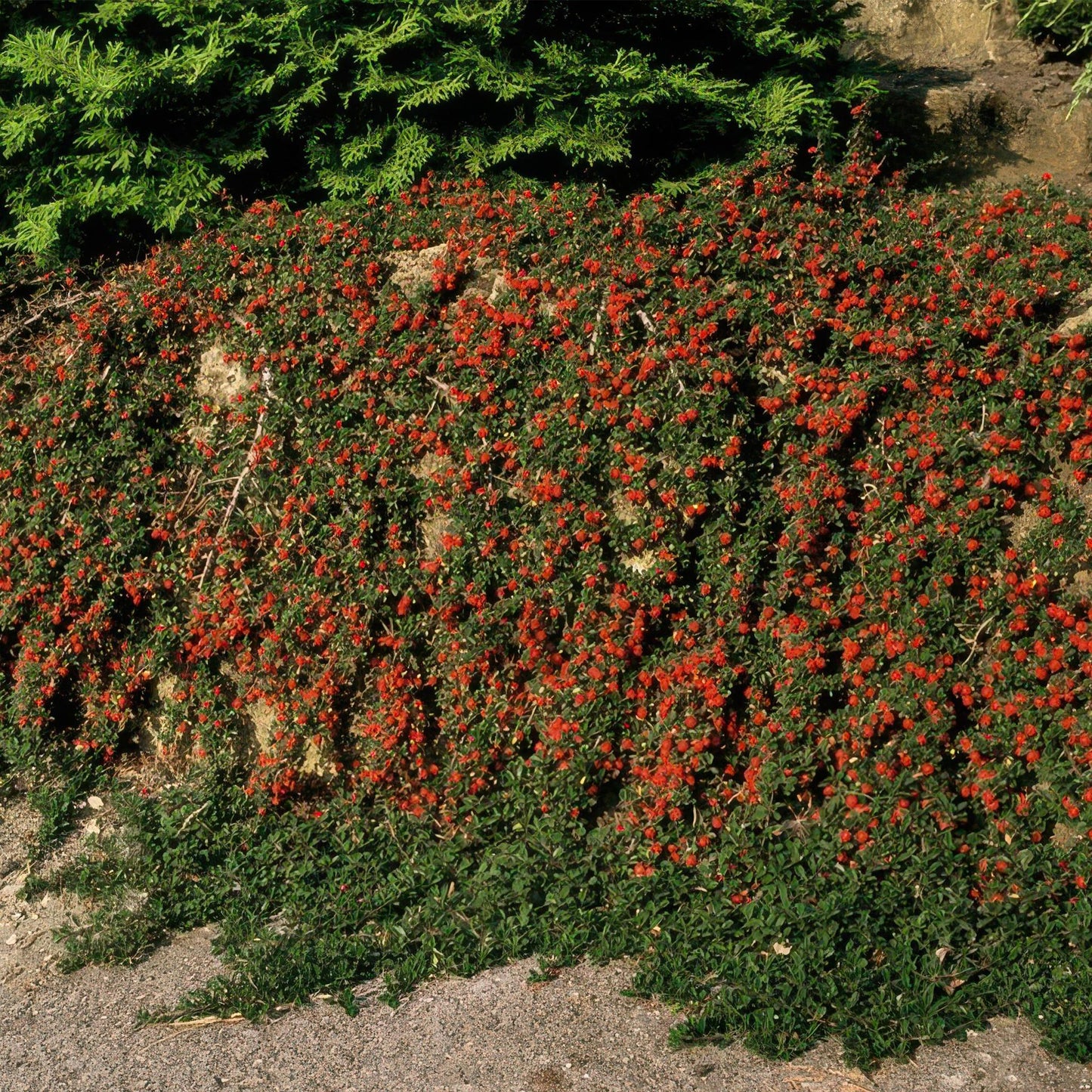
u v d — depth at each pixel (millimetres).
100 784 3340
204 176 3865
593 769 3096
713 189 3426
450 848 3074
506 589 3209
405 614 3268
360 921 3006
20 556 3443
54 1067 2812
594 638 3135
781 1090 2691
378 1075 2752
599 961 2904
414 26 3717
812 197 3480
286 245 3459
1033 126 4828
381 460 3270
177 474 3459
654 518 3150
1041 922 2885
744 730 3090
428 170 3826
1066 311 3215
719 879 2955
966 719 3064
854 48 5465
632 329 3232
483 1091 2713
